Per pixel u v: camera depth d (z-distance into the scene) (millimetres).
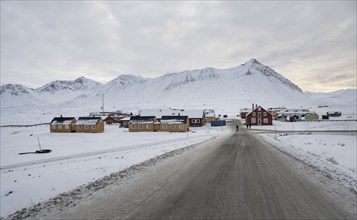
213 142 29453
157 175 11547
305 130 51094
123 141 37688
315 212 6754
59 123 65938
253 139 32625
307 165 13719
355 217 6426
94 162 17141
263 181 10180
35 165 19609
